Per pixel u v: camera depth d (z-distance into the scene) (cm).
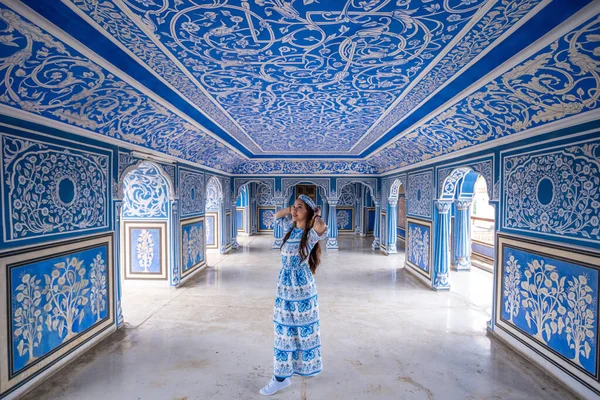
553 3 138
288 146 554
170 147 415
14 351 204
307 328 210
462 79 230
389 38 177
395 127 386
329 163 725
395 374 237
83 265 267
